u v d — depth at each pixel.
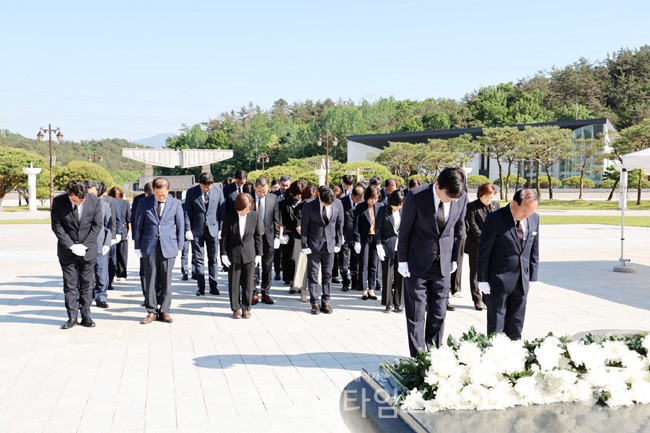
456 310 7.21
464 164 56.38
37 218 32.38
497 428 1.98
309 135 99.56
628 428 1.99
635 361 2.46
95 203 6.19
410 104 133.75
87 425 3.59
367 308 7.34
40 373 4.62
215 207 8.12
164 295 6.49
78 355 5.14
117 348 5.38
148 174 31.91
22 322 6.39
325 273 7.02
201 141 117.38
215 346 5.47
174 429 3.54
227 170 102.56
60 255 6.09
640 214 35.03
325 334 5.95
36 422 3.63
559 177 68.12
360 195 7.89
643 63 104.19
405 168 58.44
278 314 6.95
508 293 4.45
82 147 153.50
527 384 2.24
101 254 7.21
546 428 1.98
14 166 47.69
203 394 4.16
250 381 4.45
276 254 9.73
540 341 2.71
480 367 2.29
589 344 2.62
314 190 8.12
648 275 10.04
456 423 2.03
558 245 15.52
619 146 47.41
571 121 65.44
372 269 7.92
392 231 6.93
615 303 7.54
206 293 8.33
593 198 57.09
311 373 4.64
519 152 52.06
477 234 7.11
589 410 2.18
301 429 3.55
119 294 8.30
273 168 52.94
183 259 9.55
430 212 4.38
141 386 4.32
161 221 6.39
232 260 6.61
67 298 6.15
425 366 2.45
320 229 6.86
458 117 98.75
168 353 5.22
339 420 3.68
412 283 4.53
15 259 12.30
